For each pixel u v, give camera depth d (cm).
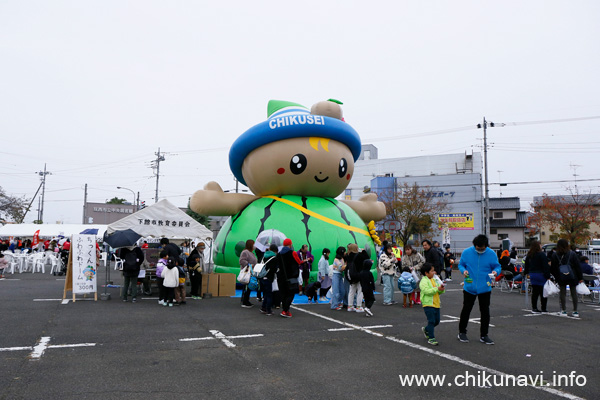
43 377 450
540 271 938
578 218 3366
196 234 1123
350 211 1395
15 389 414
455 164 4944
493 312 939
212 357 539
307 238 1218
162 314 844
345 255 968
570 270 898
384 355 564
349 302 937
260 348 588
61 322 738
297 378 465
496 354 579
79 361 509
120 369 483
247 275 948
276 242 1184
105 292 1060
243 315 850
